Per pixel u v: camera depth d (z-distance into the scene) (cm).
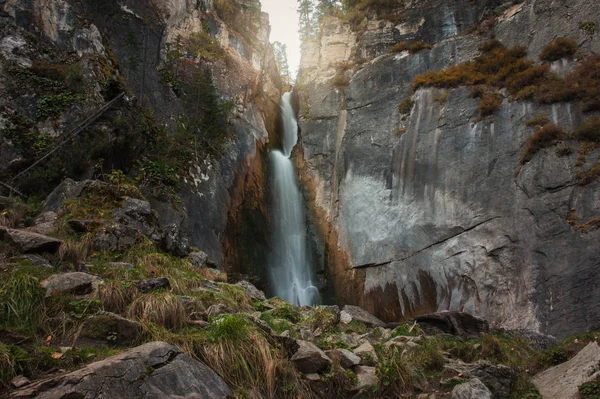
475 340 1043
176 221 1413
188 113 1905
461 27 2209
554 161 1471
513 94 1717
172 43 2064
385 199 1883
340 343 759
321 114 2369
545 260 1341
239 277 1576
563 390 711
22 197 1039
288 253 2055
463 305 1479
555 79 1656
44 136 1162
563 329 1209
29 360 410
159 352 453
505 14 2050
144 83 1778
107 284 595
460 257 1554
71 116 1227
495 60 1883
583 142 1455
